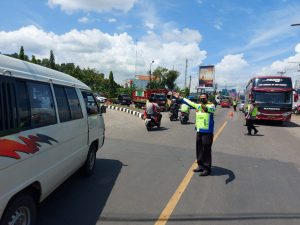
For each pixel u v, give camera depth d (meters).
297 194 6.34
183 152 10.45
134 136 14.05
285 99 21.59
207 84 88.31
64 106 5.38
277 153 10.87
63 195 5.89
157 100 35.06
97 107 7.60
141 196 5.95
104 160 8.91
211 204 5.63
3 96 3.54
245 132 17.19
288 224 4.87
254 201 5.86
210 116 7.47
